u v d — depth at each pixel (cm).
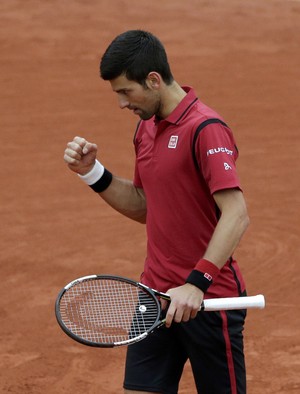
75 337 1631
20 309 2975
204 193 1731
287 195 4000
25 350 2717
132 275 3225
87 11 6869
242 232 1650
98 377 2569
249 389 2489
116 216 3797
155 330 1827
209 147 1661
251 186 4116
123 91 1705
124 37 1695
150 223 1805
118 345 1627
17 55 6100
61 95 5481
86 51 6228
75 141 1894
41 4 6919
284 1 7175
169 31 6644
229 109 5272
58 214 3828
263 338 2766
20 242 3534
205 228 1756
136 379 1867
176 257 1775
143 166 1777
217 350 1794
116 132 4891
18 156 4550
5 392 2484
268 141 4759
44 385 2525
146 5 7025
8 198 4016
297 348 2706
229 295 1778
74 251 3444
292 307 2959
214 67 6012
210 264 1627
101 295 1869
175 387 1883
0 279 3203
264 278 3169
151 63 1684
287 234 3556
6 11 6794
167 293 1678
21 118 5106
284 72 5912
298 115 5153
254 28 6681
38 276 3228
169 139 1717
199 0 7125
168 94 1720
